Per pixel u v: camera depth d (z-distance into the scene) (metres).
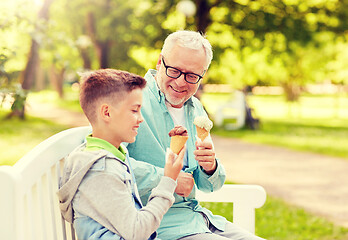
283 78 23.72
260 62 20.45
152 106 2.24
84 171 1.56
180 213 2.13
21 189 1.29
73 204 1.62
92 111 1.69
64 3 16.28
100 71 1.72
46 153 1.63
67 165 1.67
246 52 16.09
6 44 3.82
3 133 13.84
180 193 2.00
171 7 15.49
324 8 15.08
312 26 15.24
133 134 1.71
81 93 1.71
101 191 1.56
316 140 13.62
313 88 46.56
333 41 15.70
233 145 12.45
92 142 1.68
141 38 16.05
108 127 1.68
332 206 6.54
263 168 9.23
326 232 5.32
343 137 14.45
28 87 15.76
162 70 2.25
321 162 10.02
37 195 1.55
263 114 23.83
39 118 19.36
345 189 7.56
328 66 22.92
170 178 1.69
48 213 1.63
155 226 1.62
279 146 12.32
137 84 1.70
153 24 15.63
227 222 2.31
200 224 2.14
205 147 2.16
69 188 1.58
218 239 2.02
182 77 2.19
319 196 7.08
